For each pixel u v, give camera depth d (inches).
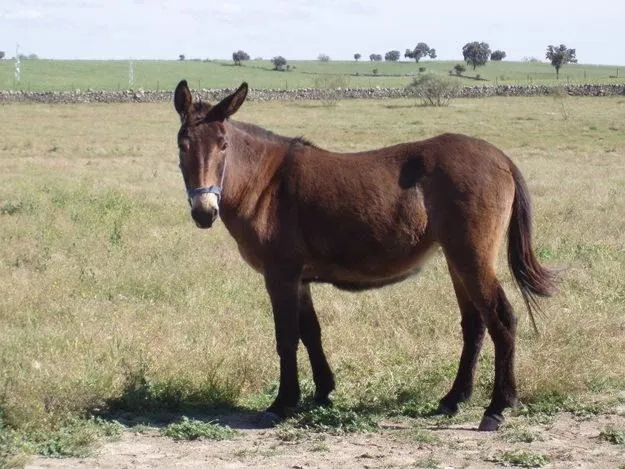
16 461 218.5
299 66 6279.5
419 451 237.6
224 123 269.6
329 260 272.5
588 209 713.6
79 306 394.3
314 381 286.2
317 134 1715.1
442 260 480.1
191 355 313.9
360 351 333.1
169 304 410.3
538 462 223.1
